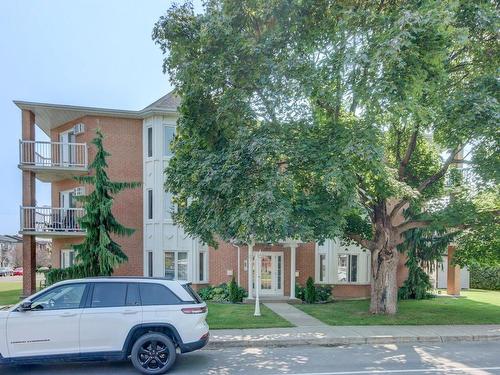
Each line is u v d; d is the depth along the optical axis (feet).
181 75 35.04
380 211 46.42
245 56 33.53
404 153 49.70
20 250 215.31
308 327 38.65
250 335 34.99
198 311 25.98
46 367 26.48
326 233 34.63
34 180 62.39
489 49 36.70
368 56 29.50
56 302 25.03
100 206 45.39
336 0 34.45
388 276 46.26
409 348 32.45
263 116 35.63
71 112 63.52
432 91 32.48
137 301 25.49
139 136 66.90
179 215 41.34
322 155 32.76
